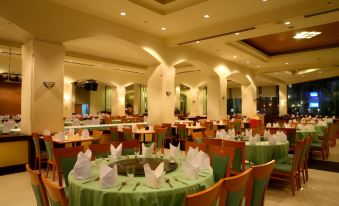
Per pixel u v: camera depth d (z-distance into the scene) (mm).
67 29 6352
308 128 7703
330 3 5785
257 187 2299
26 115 6051
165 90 9188
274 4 6250
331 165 6227
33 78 5809
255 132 6453
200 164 2760
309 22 6801
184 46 9922
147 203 2057
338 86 16531
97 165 2963
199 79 17234
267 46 10992
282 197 4074
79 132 6516
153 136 7668
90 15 6836
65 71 13430
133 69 14266
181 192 2180
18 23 5508
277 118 15922
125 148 4043
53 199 1864
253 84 15148
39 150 5344
